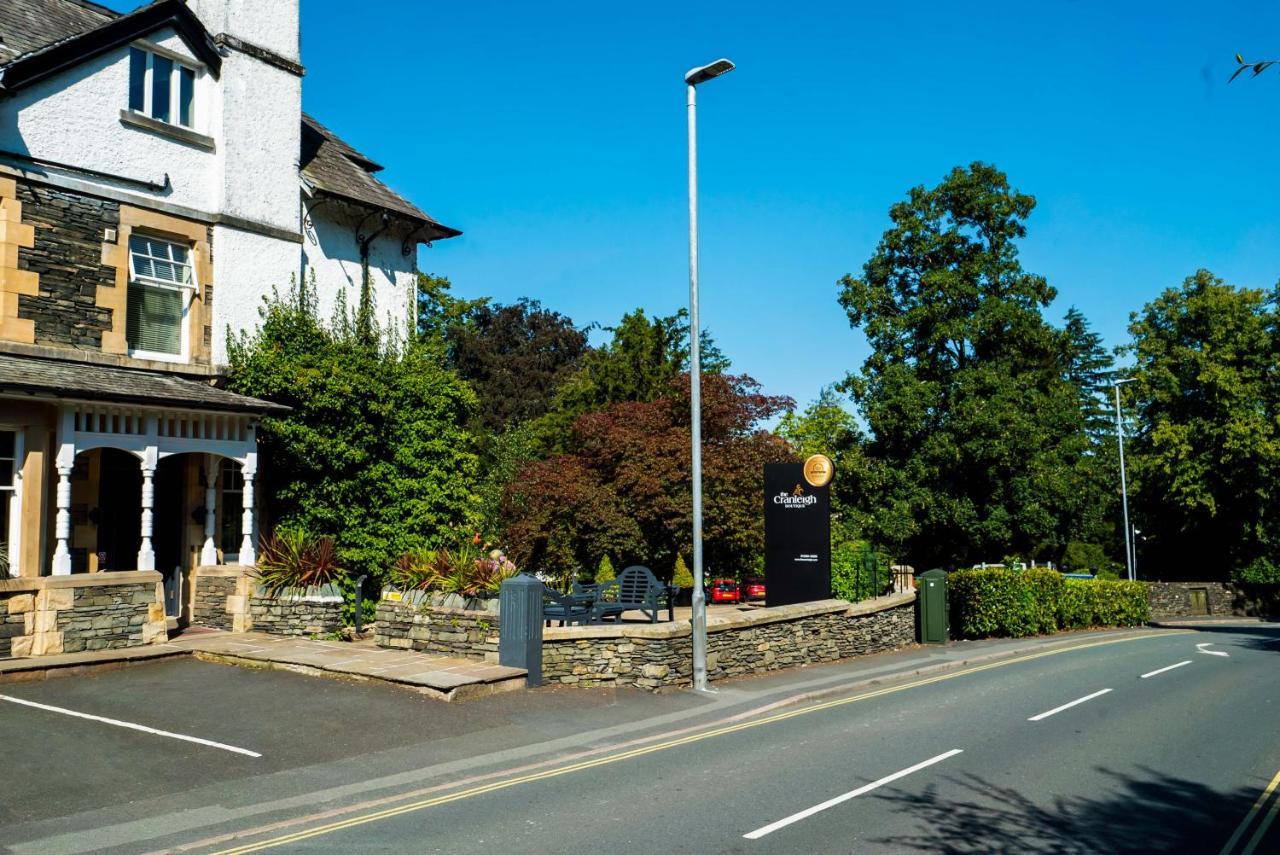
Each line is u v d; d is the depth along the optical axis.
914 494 38.44
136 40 16.42
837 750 10.48
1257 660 20.30
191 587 16.73
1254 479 43.66
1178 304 47.19
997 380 37.78
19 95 14.84
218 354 17.39
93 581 13.73
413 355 20.69
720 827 7.57
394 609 15.04
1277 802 8.52
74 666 12.71
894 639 21.11
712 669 15.07
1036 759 10.12
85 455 15.72
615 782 9.00
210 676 12.95
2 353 14.44
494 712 11.77
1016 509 38.22
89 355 15.47
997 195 39.59
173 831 7.42
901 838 7.34
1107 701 14.12
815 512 19.50
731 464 21.62
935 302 39.50
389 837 7.30
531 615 13.30
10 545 13.86
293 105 19.16
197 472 16.98
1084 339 77.88
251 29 18.39
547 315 53.34
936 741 11.02
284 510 17.88
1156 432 45.44
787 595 19.55
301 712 11.24
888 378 39.19
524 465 23.03
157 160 16.73
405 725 10.93
